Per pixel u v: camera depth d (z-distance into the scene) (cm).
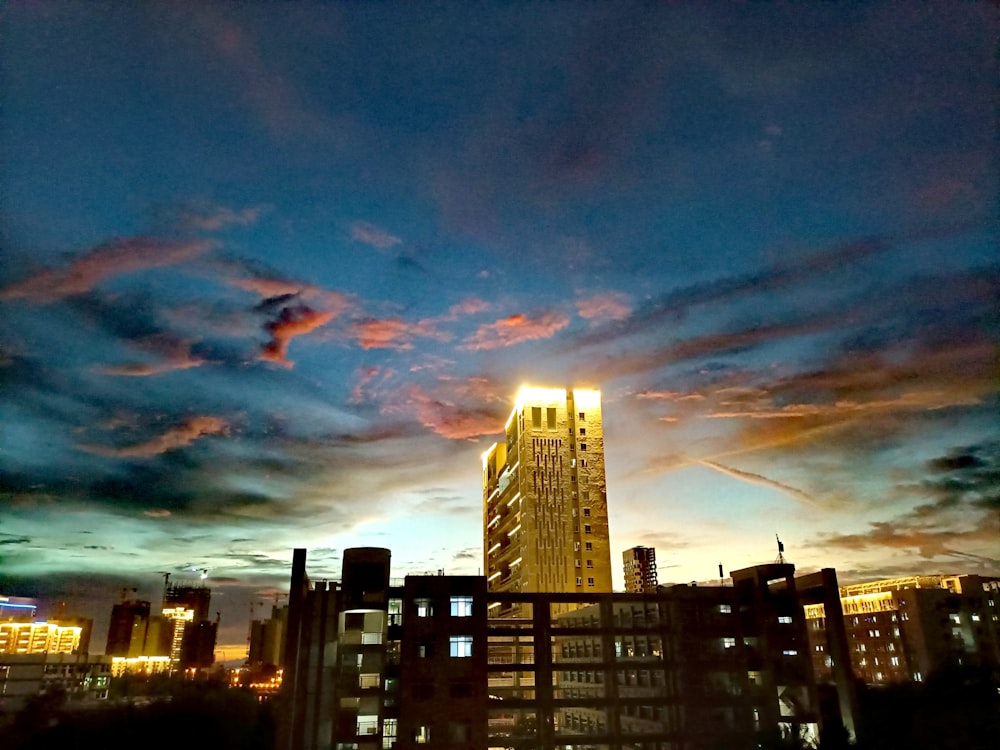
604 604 8331
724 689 8031
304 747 7181
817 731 7931
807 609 13462
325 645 7612
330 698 7369
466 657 7500
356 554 7756
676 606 8325
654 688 8275
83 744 10162
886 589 12406
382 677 7300
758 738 7756
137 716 10488
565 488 13488
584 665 8031
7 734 10025
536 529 13125
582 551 13138
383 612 7519
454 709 7288
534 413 13912
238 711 10562
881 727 8094
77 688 12812
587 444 13850
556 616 11656
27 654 12206
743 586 8675
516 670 7762
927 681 9725
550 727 7644
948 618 11638
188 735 10200
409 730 7138
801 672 8106
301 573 7800
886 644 11969
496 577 15712
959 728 8188
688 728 7769
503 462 16250
